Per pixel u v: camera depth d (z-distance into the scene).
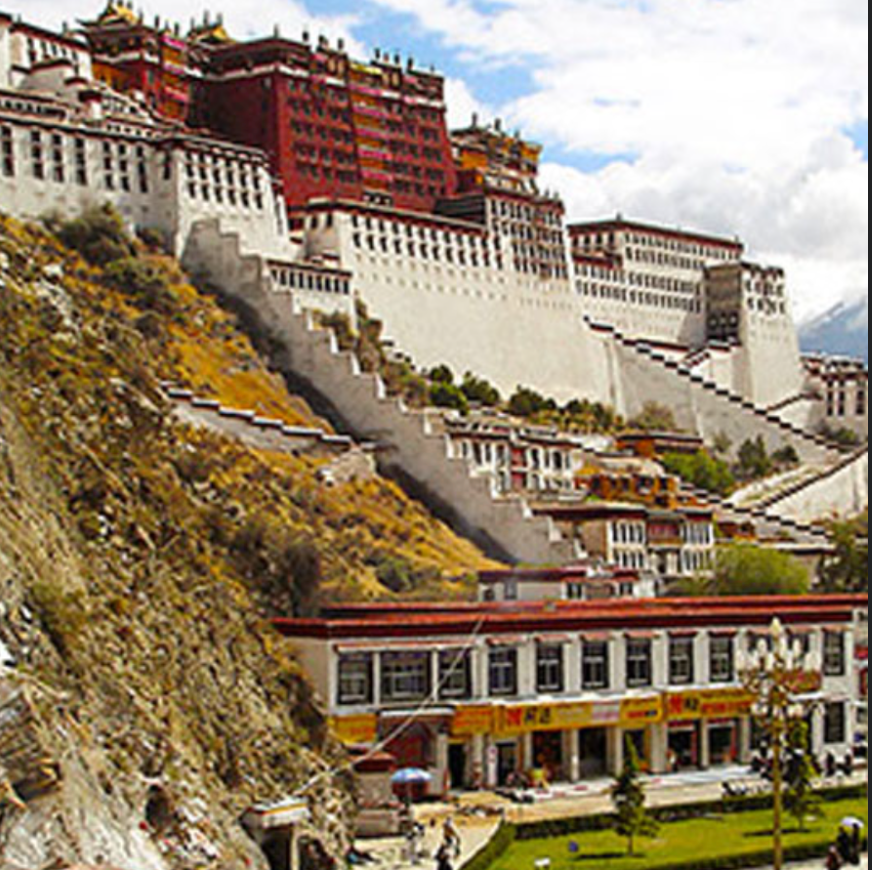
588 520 188.62
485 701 101.12
